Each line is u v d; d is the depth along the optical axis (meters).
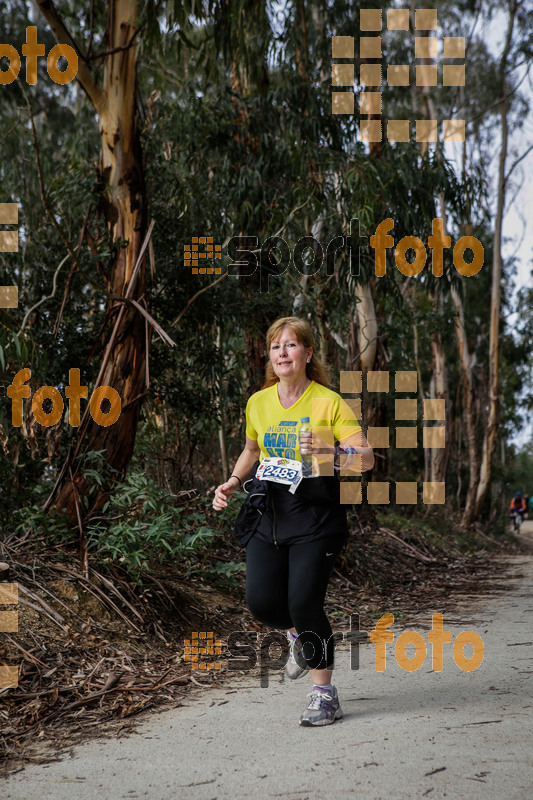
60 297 8.94
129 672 5.29
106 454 7.19
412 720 4.25
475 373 33.47
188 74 14.64
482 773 3.40
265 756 3.74
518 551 25.48
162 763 3.69
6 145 13.34
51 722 4.36
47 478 8.54
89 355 7.83
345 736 4.01
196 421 10.46
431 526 21.75
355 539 13.30
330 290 12.37
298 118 12.75
